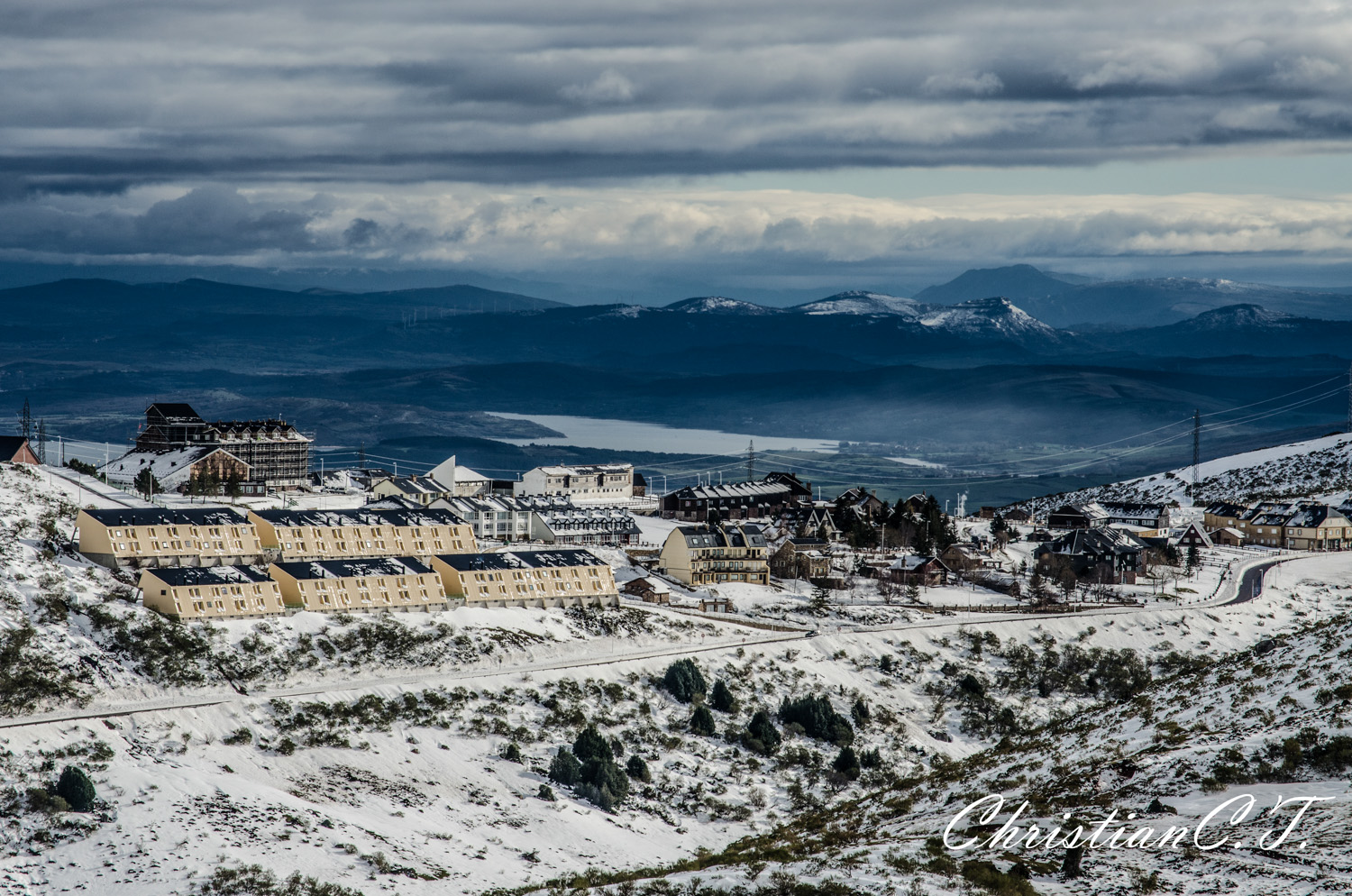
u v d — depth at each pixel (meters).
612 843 162.12
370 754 178.12
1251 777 129.50
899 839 129.38
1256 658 179.38
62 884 132.00
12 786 148.50
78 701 178.12
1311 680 154.88
